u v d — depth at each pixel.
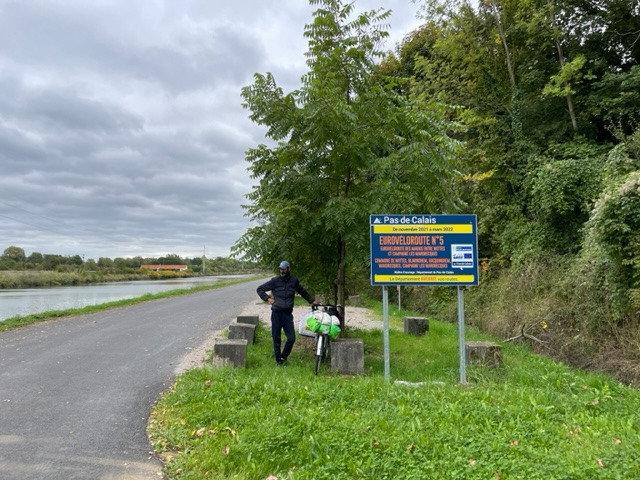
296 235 8.45
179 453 4.23
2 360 8.29
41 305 22.44
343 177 8.92
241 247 8.38
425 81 19.67
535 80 16.83
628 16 16.61
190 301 22.27
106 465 4.05
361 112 8.40
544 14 16.48
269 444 4.12
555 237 13.93
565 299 11.48
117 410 5.54
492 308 14.12
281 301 7.91
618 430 4.55
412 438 4.20
